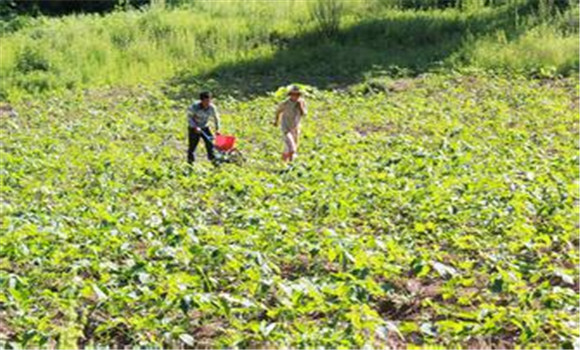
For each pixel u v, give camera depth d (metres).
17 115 23.36
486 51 27.11
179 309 8.74
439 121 20.23
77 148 18.34
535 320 8.12
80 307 8.95
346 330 7.97
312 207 12.76
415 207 12.31
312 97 24.03
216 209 13.20
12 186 14.98
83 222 11.89
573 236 11.16
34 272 9.95
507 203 12.10
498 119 20.19
